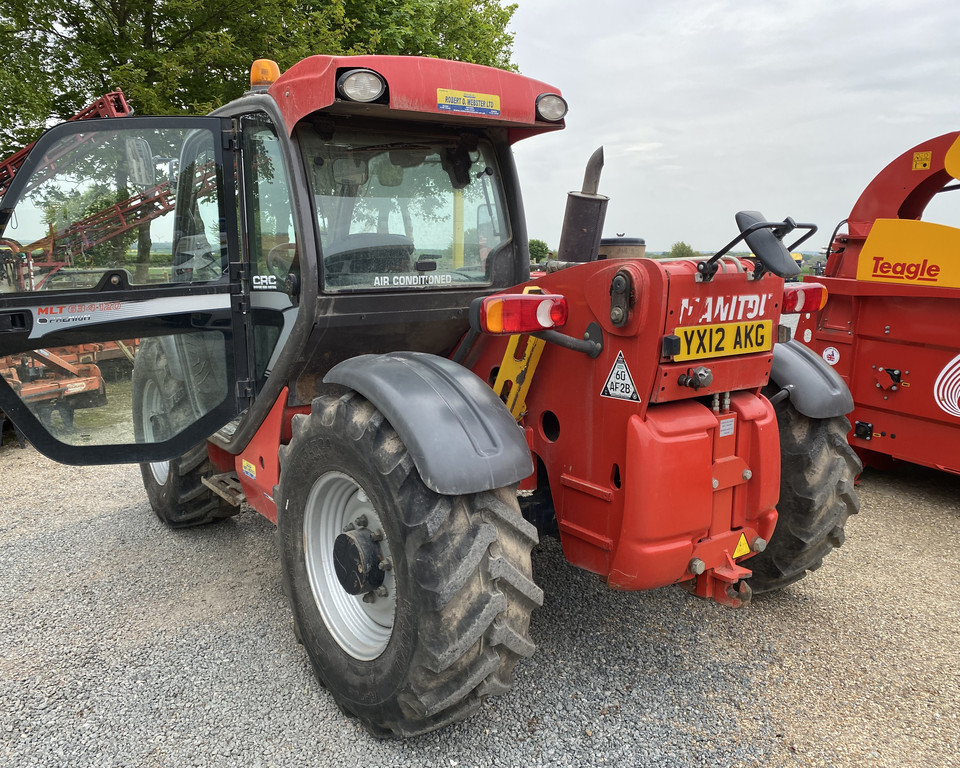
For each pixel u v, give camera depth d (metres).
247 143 2.65
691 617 2.95
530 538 2.07
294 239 2.44
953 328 4.09
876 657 2.67
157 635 2.84
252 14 8.86
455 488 1.89
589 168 2.69
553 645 2.72
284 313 2.55
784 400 2.84
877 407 4.58
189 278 2.79
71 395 2.76
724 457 2.32
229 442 3.02
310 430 2.33
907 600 3.12
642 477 2.12
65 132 2.48
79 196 2.56
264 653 2.71
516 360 2.49
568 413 2.39
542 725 2.28
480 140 2.78
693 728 2.26
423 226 2.67
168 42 8.76
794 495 2.82
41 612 3.03
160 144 2.63
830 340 4.82
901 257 4.27
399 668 2.02
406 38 11.30
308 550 2.47
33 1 7.62
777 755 2.14
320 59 2.20
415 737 2.22
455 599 1.93
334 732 2.26
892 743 2.20
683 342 2.10
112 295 2.66
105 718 2.32
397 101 2.21
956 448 4.20
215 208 2.73
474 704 2.06
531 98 2.50
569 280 2.33
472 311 2.06
